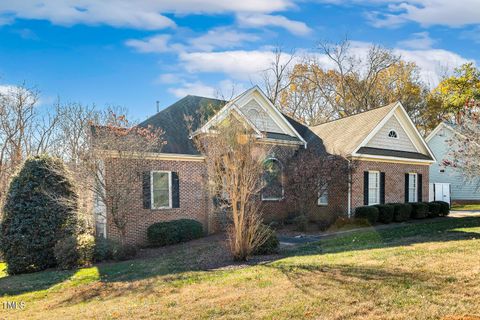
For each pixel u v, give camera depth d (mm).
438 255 8250
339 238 13305
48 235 12297
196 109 18500
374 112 20000
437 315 4840
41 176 12578
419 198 20234
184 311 5531
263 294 6062
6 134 23547
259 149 11008
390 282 6254
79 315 5902
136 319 5359
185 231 14633
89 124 13336
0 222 13047
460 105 31000
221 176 10258
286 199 17672
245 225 9977
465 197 28906
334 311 5109
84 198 12562
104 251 11883
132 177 12734
